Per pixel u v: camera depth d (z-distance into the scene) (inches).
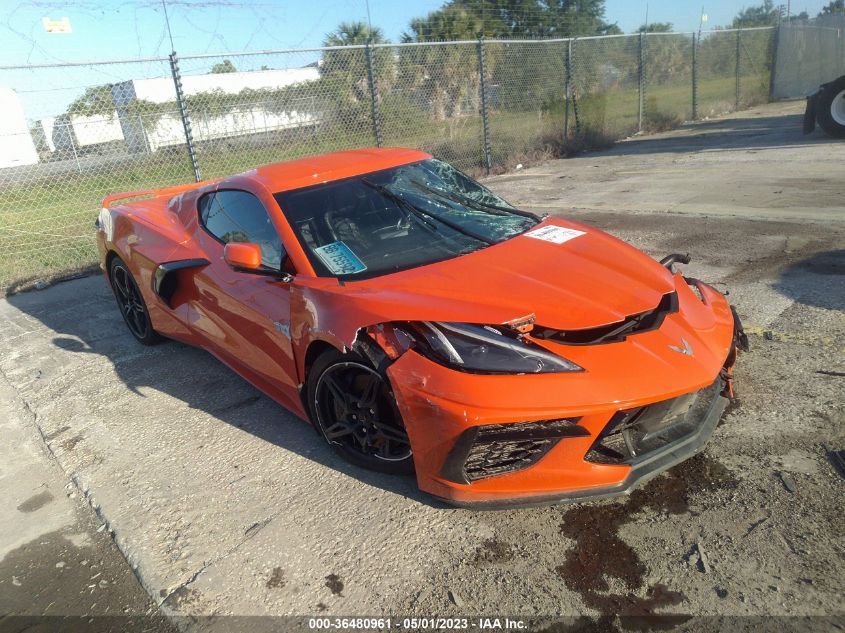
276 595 87.9
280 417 136.9
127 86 341.1
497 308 96.7
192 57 306.8
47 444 136.0
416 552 92.9
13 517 112.3
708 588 80.8
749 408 118.8
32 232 320.2
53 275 268.2
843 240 211.9
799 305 162.7
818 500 93.3
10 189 321.7
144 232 169.9
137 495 114.1
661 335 99.1
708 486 99.3
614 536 91.6
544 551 90.4
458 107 452.4
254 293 127.6
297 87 385.4
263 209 131.3
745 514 92.5
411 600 84.6
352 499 106.1
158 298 164.2
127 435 135.9
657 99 643.5
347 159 148.3
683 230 245.0
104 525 107.1
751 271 192.4
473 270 109.1
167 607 87.7
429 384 90.7
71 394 159.5
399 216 128.4
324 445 123.5
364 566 91.4
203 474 118.5
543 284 104.0
